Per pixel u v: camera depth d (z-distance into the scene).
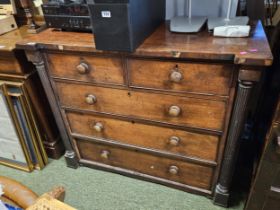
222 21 1.10
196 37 1.05
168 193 1.44
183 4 1.29
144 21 1.02
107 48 1.00
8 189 0.78
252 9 1.27
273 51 1.25
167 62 1.00
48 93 1.33
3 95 1.37
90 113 1.35
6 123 1.47
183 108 1.11
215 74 0.97
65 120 1.44
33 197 0.77
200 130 1.15
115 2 0.88
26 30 1.40
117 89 1.18
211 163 1.23
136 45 0.99
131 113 1.24
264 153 0.99
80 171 1.62
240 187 1.43
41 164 1.63
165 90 1.09
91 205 1.40
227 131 1.10
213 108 1.06
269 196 1.11
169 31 1.13
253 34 1.02
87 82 1.22
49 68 1.25
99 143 1.47
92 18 0.95
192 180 1.38
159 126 1.23
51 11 1.18
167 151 1.31
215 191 1.32
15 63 1.32
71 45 1.08
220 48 0.92
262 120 1.36
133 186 1.49
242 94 0.95
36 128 1.55
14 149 1.58
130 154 1.44
